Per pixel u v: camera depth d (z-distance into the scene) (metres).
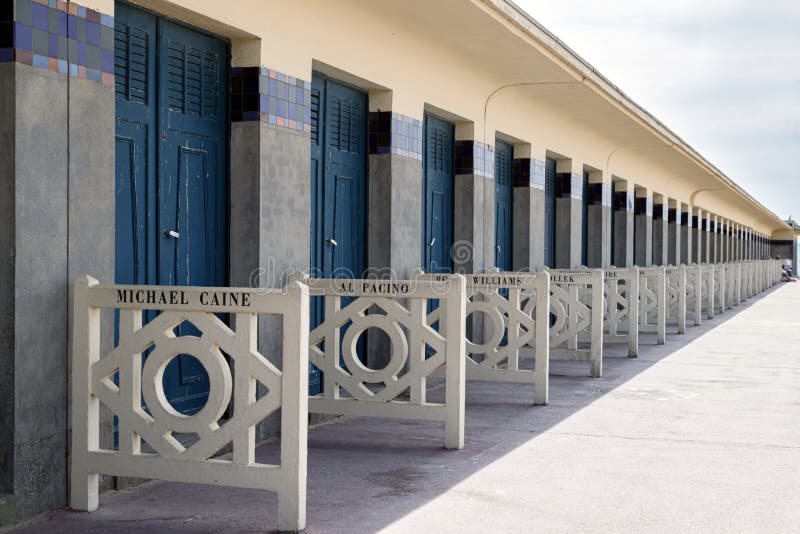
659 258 22.44
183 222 5.93
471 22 8.15
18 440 4.29
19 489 4.32
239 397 4.30
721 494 4.95
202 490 5.02
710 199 30.88
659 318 13.35
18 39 4.25
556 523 4.40
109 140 4.86
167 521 4.40
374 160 8.50
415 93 8.95
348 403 6.31
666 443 6.29
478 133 10.65
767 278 36.59
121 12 5.37
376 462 5.71
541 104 12.41
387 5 7.59
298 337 4.19
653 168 20.73
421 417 6.14
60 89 4.51
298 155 6.78
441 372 8.91
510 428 6.83
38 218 4.38
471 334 10.41
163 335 4.42
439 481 5.22
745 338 14.27
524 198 12.55
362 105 8.42
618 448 6.12
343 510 4.61
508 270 12.52
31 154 4.33
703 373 10.04
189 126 5.98
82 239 4.66
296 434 4.21
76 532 4.21
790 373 10.03
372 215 8.52
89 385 4.52
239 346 4.29
